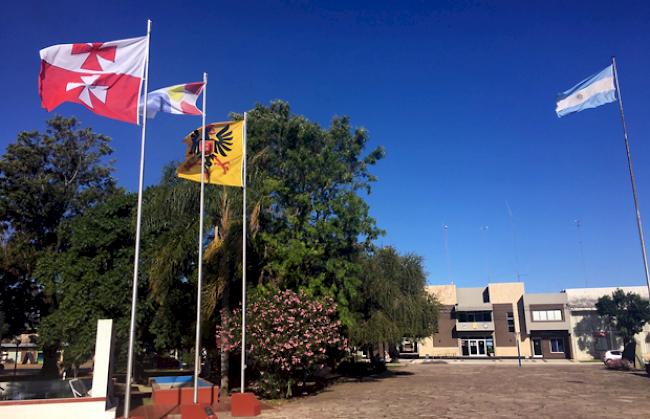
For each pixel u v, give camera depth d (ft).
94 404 41.37
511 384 83.82
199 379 66.64
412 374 113.19
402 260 120.26
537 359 204.85
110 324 43.88
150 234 78.43
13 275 109.60
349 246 91.81
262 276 77.97
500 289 221.66
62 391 60.75
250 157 85.05
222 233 66.08
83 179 125.70
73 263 80.07
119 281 77.20
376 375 110.32
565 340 210.59
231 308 73.92
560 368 133.18
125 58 42.65
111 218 81.05
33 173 119.14
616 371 116.67
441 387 79.30
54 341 79.51
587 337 205.98
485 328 217.36
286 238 83.25
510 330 217.15
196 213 67.21
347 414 50.24
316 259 85.20
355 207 89.81
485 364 164.76
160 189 68.13
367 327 97.04
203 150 49.60
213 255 66.39
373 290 101.91
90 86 41.24
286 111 97.55
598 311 200.75
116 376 93.56
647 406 53.88
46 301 108.68
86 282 77.15
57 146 122.11
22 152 116.78
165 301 75.77
